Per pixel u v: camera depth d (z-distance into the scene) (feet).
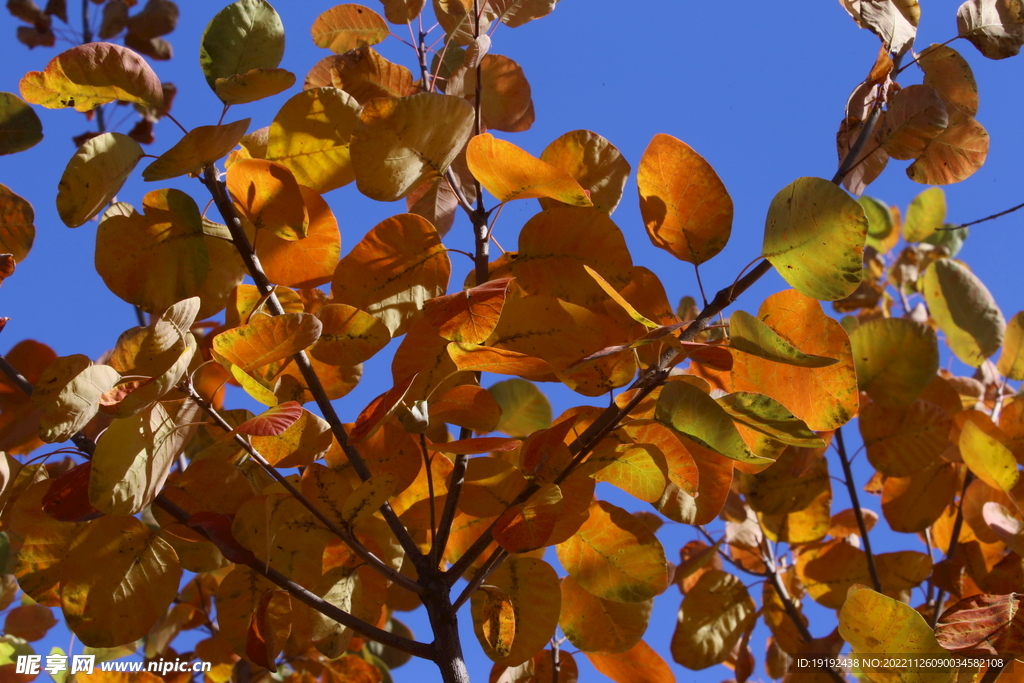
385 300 4.89
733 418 4.66
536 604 4.93
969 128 5.16
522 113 5.27
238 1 4.96
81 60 4.84
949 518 5.74
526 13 5.16
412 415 4.68
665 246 4.92
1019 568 5.41
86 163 4.71
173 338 4.65
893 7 5.17
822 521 5.68
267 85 4.79
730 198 4.89
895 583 5.63
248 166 4.86
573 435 4.87
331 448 4.95
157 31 6.34
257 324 4.67
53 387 4.65
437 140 4.82
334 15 5.27
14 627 5.65
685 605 5.66
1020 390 5.68
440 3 5.12
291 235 4.92
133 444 4.65
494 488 4.90
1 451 4.83
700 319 4.84
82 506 4.74
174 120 4.90
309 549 4.89
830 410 4.83
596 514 4.95
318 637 4.94
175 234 4.89
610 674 5.14
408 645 4.76
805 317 4.86
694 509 4.90
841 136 5.18
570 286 4.87
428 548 5.03
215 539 4.76
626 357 4.84
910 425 5.46
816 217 4.75
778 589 5.69
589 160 5.02
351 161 4.80
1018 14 5.19
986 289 5.79
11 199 5.03
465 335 4.73
